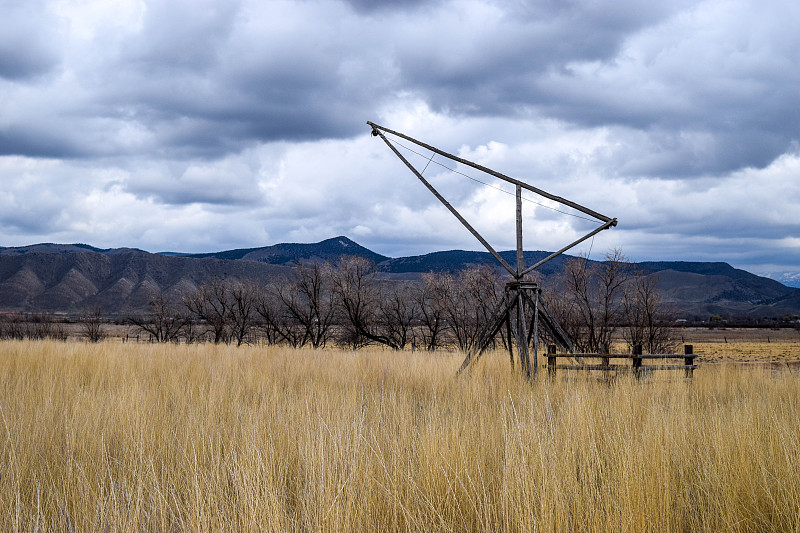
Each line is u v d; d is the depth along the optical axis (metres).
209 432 5.95
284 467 4.98
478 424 6.12
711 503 4.17
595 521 3.68
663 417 6.01
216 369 12.41
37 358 13.05
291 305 43.56
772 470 4.62
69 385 8.94
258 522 3.67
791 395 9.38
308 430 5.36
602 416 6.38
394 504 4.07
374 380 11.35
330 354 18.14
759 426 5.84
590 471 4.41
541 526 3.62
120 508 4.03
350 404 7.14
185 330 55.19
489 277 37.78
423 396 9.98
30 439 5.50
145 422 6.15
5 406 6.94
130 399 7.21
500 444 5.43
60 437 5.71
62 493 4.35
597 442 5.42
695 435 5.66
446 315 41.34
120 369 11.78
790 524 3.83
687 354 11.35
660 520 3.80
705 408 8.57
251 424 5.79
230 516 3.89
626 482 4.07
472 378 11.05
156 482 4.21
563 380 10.45
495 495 4.29
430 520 4.02
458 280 41.38
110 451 5.58
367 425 5.93
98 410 6.59
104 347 16.72
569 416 5.81
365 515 3.95
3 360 12.50
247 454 4.82
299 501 4.32
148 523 3.86
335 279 42.59
